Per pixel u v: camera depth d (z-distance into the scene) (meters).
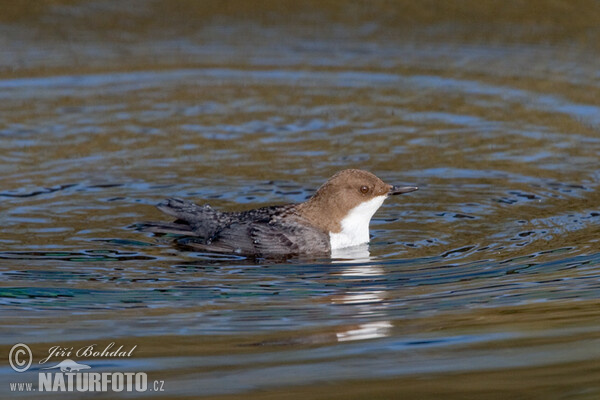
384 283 11.03
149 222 13.24
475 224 13.49
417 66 21.73
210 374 7.80
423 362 7.96
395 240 12.97
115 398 7.33
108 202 14.38
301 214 12.95
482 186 15.13
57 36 23.58
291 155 16.70
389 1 26.05
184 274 11.51
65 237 12.90
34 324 9.41
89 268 11.69
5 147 16.94
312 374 7.76
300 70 21.64
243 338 8.80
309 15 25.17
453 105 19.34
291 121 18.61
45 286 10.91
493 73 21.12
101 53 22.59
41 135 17.62
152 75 21.28
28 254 12.20
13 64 21.67
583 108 18.86
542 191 14.82
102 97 19.92
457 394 7.22
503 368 7.75
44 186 15.02
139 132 17.89
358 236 12.86
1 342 8.80
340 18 24.80
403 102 19.62
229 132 17.97
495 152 16.73
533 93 19.84
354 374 7.72
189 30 24.12
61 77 21.02
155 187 15.07
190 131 18.00
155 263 11.95
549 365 7.77
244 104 19.62
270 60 22.27
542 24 24.08
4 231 13.06
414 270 11.58
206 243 12.73
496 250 12.29
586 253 11.88
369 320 9.33
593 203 14.19
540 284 10.57
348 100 19.83
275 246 12.46
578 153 16.55
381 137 17.67
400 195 14.88
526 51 22.33
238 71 21.58
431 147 17.06
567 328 8.69
